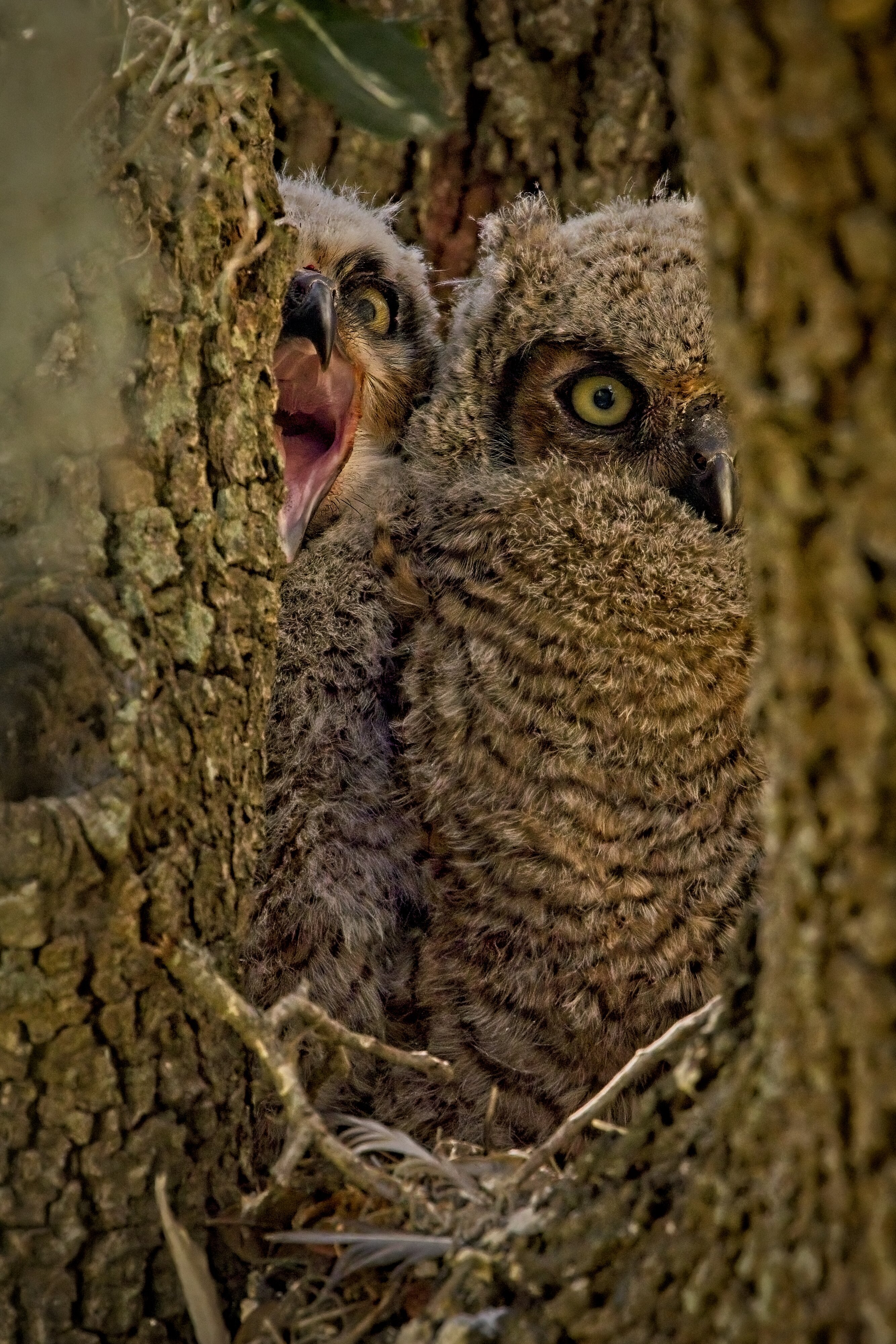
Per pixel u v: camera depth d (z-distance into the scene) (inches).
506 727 246.4
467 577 247.0
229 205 241.0
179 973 239.5
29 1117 239.1
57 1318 239.3
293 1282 240.1
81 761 239.5
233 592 241.1
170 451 240.4
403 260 249.9
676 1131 237.5
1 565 239.5
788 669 184.4
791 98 152.9
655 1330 221.0
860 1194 187.9
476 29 250.5
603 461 247.4
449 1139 244.8
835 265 158.6
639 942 246.2
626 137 251.0
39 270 239.6
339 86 239.0
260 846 241.4
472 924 246.1
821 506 171.6
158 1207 239.6
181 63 239.3
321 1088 240.8
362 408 249.1
